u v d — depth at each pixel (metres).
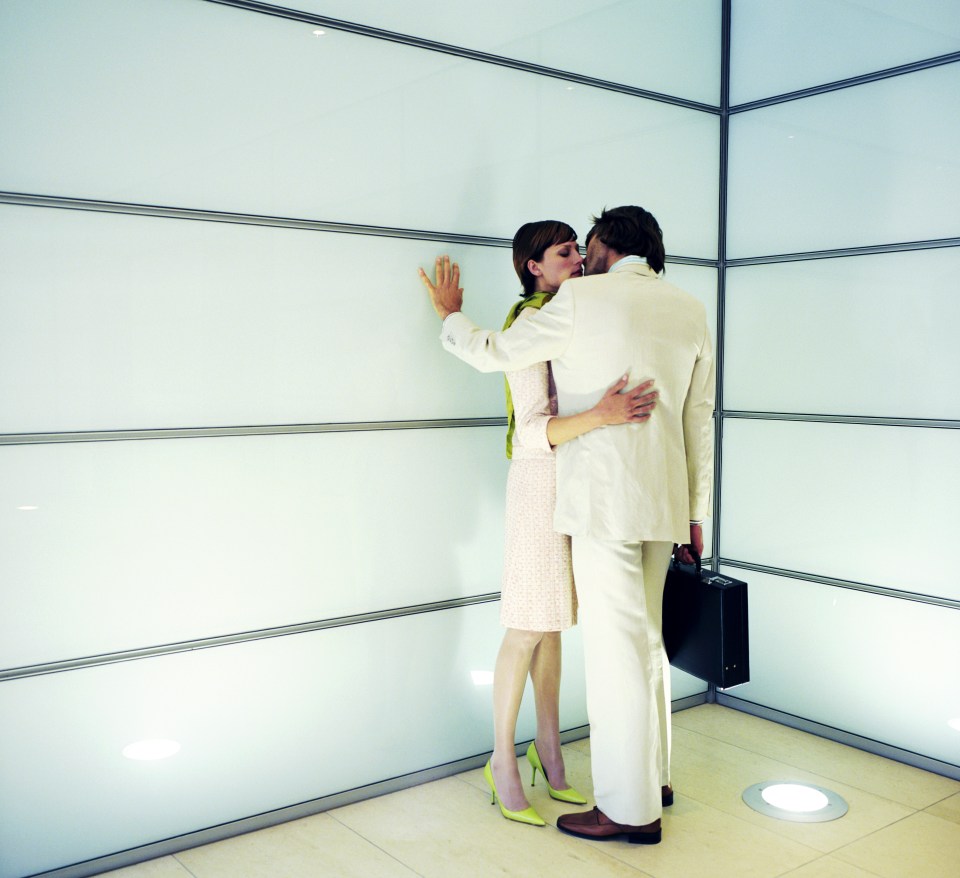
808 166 3.27
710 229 3.53
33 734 2.35
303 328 2.65
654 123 3.34
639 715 2.50
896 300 3.04
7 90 2.22
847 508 3.22
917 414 3.01
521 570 2.65
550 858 2.49
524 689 2.98
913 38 2.95
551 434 2.53
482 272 2.97
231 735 2.62
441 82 2.84
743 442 3.54
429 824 2.68
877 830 2.65
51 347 2.30
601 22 3.18
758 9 3.40
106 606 2.42
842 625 3.26
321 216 2.66
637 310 2.45
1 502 2.28
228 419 2.55
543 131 3.07
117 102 2.35
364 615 2.82
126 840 2.48
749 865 2.45
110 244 2.36
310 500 2.70
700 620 2.62
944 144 2.89
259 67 2.53
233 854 2.52
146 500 2.45
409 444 2.87
